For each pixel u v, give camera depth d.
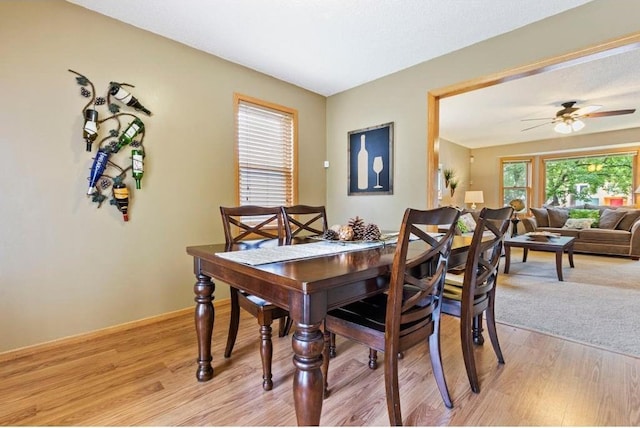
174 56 2.74
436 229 3.21
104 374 1.82
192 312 2.87
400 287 1.27
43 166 2.13
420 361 1.97
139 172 2.49
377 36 2.63
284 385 1.70
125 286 2.50
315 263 1.35
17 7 2.02
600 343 2.15
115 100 2.41
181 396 1.60
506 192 7.60
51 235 2.17
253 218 3.39
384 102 3.49
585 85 3.82
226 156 3.13
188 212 2.86
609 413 1.44
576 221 5.95
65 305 2.23
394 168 3.42
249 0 2.17
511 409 1.48
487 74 2.68
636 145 6.11
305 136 3.88
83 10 2.27
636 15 2.03
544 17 2.37
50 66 2.14
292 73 3.41
